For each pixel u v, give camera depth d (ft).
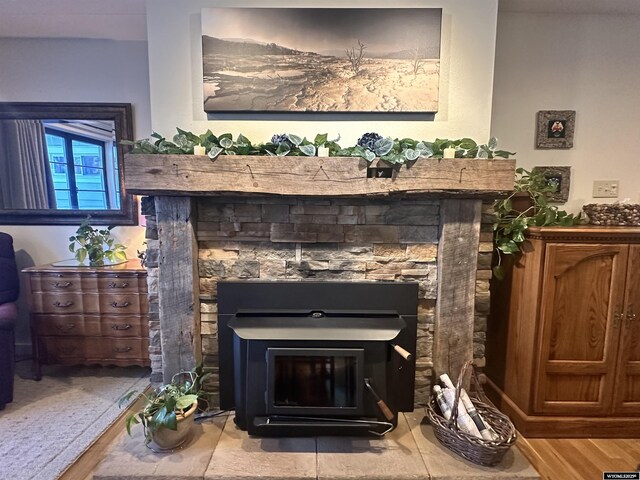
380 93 5.86
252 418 5.12
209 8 5.73
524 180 6.96
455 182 5.48
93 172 8.58
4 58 8.22
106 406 6.86
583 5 6.88
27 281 7.57
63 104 8.33
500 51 7.30
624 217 6.47
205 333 6.04
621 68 7.32
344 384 5.16
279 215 5.82
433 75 5.82
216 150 5.40
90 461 5.44
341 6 5.83
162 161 5.41
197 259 5.86
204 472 4.71
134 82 8.35
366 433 5.18
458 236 5.75
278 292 5.80
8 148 8.46
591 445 5.75
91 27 7.63
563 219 6.53
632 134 7.45
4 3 6.56
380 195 5.51
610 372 5.81
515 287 6.23
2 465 5.34
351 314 5.76
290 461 4.90
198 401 5.85
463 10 5.82
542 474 5.13
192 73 5.90
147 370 8.32
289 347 5.08
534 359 5.83
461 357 5.97
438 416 5.30
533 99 7.39
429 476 4.69
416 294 5.81
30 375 8.03
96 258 7.95
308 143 5.52
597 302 5.72
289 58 5.81
